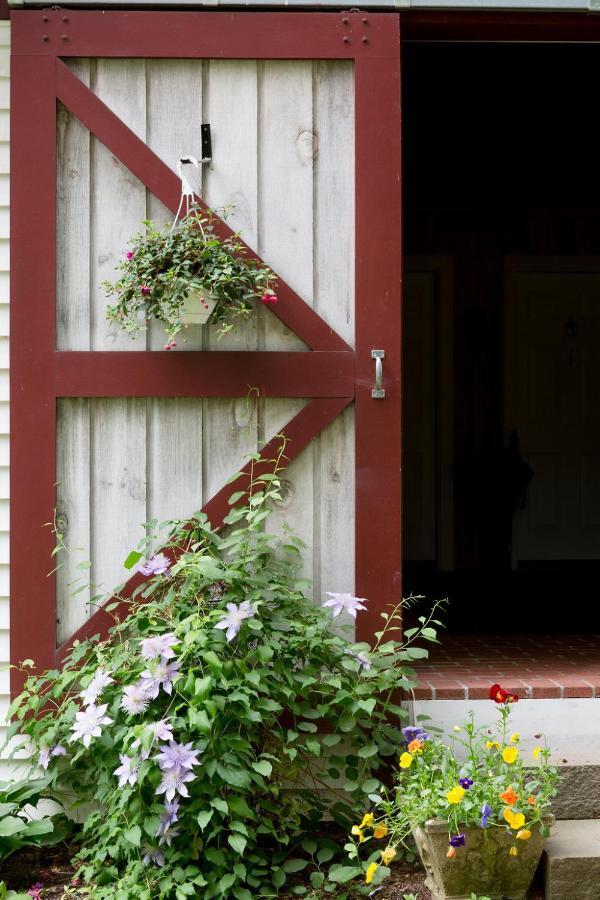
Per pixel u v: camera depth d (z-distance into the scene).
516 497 6.15
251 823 2.67
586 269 6.18
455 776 2.47
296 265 3.04
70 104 2.99
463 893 2.44
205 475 3.03
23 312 2.99
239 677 2.57
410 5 3.00
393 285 3.01
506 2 3.01
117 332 3.03
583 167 6.04
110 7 3.01
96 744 2.69
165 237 2.88
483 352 6.16
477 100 5.30
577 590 5.49
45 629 2.98
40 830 2.67
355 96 3.02
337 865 2.59
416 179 6.02
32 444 2.98
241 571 2.71
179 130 3.03
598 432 6.21
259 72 3.04
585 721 2.96
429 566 6.15
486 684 3.01
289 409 3.04
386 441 3.01
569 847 2.54
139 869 2.47
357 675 2.91
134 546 3.02
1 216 3.07
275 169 3.04
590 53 4.62
